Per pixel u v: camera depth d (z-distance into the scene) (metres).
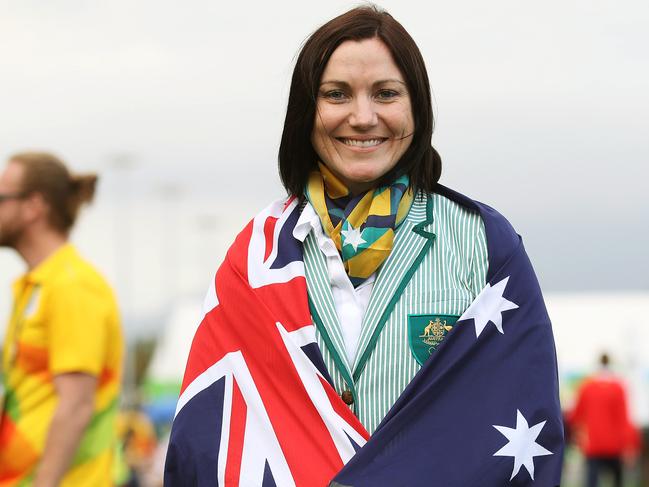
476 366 2.94
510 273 3.02
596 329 24.06
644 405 22.89
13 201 4.70
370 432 2.96
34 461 4.59
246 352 3.05
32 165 4.71
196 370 3.11
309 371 2.97
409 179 3.20
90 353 4.59
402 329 3.01
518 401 2.93
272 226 3.19
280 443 2.95
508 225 3.12
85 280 4.67
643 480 24.78
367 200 3.13
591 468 16.94
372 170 3.10
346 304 3.08
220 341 3.09
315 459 2.92
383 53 3.11
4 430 4.62
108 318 4.71
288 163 3.25
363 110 3.08
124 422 16.59
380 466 2.86
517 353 2.96
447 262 3.08
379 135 3.11
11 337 4.68
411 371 2.98
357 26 3.12
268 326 3.02
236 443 2.99
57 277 4.64
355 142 3.11
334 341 3.02
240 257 3.16
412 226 3.13
